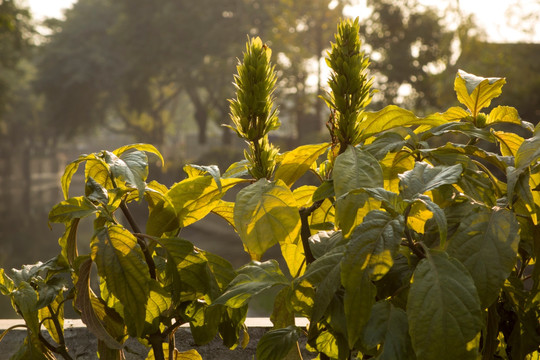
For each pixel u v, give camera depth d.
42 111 60.56
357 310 0.90
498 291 0.93
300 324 1.70
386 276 1.02
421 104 25.97
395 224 0.93
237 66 1.22
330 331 1.08
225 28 35.78
